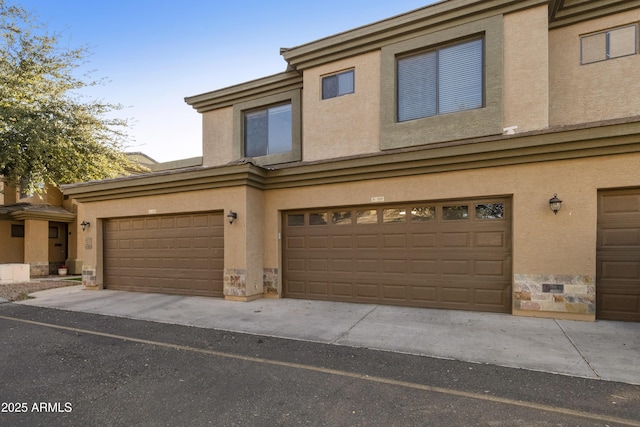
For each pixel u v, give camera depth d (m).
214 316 6.82
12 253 15.65
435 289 7.05
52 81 13.09
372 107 8.32
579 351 4.54
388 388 3.66
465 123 7.20
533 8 6.77
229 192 8.34
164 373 4.14
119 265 10.14
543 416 3.08
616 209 5.86
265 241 8.70
